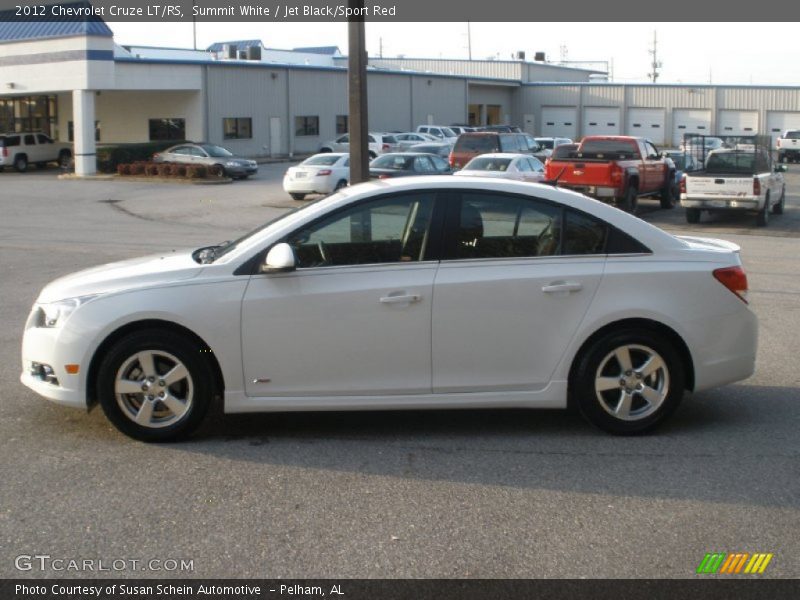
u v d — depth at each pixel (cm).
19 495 513
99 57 4081
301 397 593
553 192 611
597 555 445
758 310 1112
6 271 1374
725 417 673
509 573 426
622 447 603
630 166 2428
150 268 607
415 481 540
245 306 582
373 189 604
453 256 597
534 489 529
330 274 588
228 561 436
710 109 6606
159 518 483
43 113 5097
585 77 8444
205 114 4788
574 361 609
